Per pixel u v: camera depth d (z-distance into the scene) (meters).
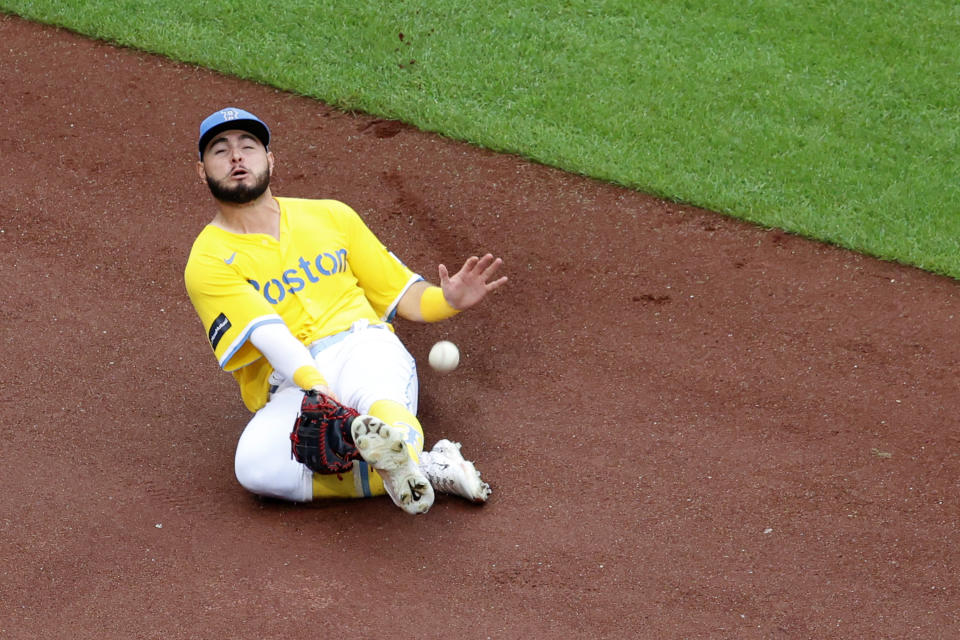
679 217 25.97
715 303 23.28
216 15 32.75
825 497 17.95
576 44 31.77
